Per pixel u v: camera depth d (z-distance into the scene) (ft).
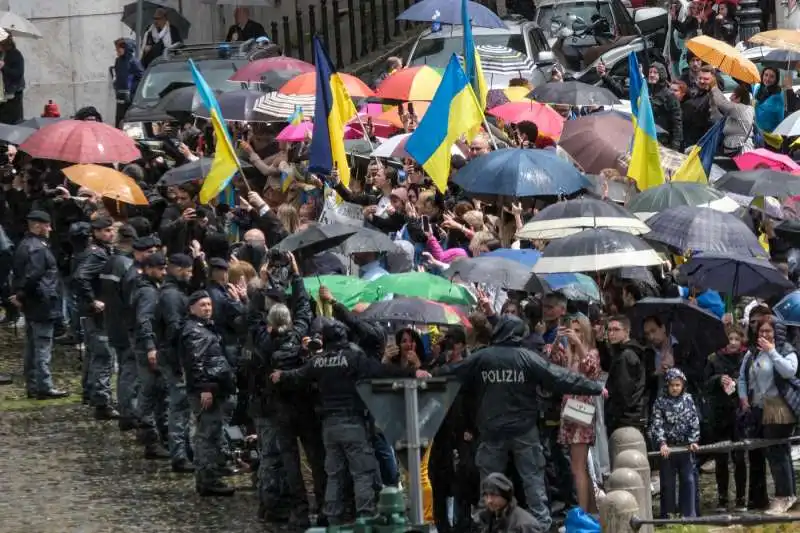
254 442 152.05
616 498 120.67
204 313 144.56
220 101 201.57
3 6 323.37
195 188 177.78
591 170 175.83
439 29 253.24
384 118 201.05
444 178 160.86
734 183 163.02
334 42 351.05
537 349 134.10
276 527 136.05
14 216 217.15
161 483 150.00
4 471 155.12
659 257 143.43
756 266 142.20
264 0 287.69
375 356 135.03
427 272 149.38
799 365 144.15
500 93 206.90
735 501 143.23
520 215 162.30
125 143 192.95
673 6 295.69
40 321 182.29
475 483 130.52
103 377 174.09
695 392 143.54
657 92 224.53
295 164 185.37
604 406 138.21
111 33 325.83
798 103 232.12
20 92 275.80
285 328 133.69
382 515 100.63
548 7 279.69
